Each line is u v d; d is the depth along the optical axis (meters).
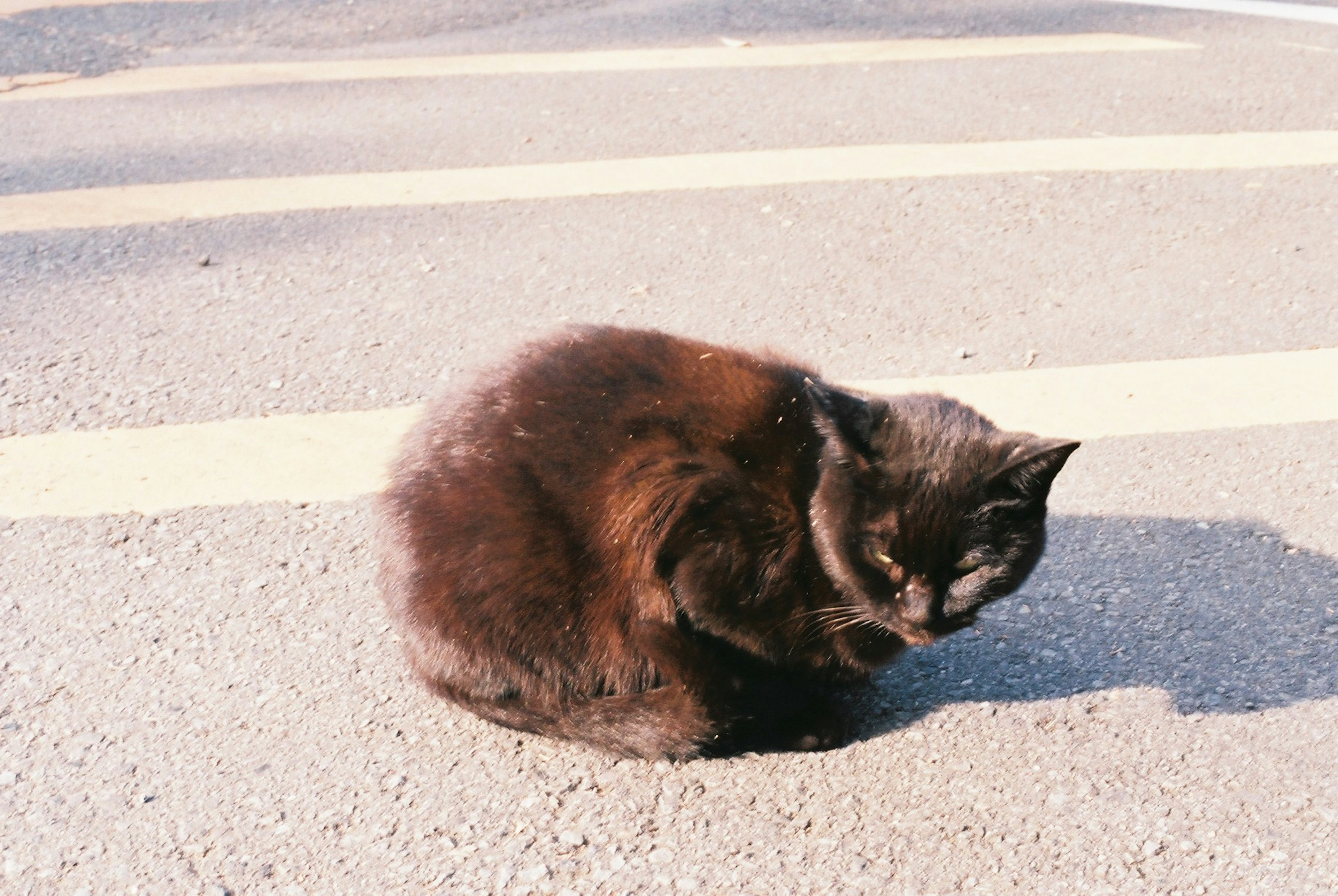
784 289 1.60
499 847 1.03
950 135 1.94
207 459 1.37
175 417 1.42
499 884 1.01
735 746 1.10
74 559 1.26
